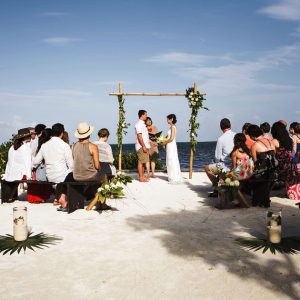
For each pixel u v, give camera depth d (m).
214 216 6.97
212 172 8.95
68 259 4.64
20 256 4.77
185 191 10.20
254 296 3.54
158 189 10.63
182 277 4.04
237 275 4.05
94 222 6.59
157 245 5.18
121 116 14.27
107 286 3.83
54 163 7.95
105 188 7.36
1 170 13.26
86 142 7.57
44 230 6.05
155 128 13.74
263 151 7.84
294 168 8.41
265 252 4.79
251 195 8.91
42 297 3.59
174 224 6.39
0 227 6.31
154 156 13.69
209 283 3.86
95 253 4.86
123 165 17.17
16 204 8.49
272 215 5.09
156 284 3.86
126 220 6.73
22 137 8.55
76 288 3.79
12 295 3.64
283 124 8.57
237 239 5.39
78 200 7.63
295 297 3.51
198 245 5.15
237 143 7.81
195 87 13.27
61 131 8.26
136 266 4.38
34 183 8.46
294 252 4.76
